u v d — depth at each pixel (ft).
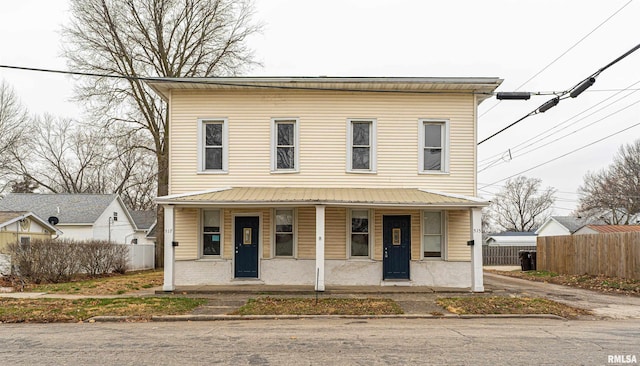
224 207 49.39
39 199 111.86
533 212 247.70
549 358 21.72
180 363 21.09
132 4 79.36
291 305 38.45
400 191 49.29
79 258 65.62
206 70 83.76
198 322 33.47
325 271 49.49
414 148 50.83
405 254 49.96
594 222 152.66
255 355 22.50
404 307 38.32
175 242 46.06
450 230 49.83
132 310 36.63
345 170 50.67
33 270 59.57
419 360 21.39
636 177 150.92
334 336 27.35
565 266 69.56
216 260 50.24
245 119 51.37
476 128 50.83
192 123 51.42
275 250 50.52
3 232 71.05
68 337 27.55
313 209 50.24
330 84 49.83
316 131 51.01
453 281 49.24
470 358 21.75
